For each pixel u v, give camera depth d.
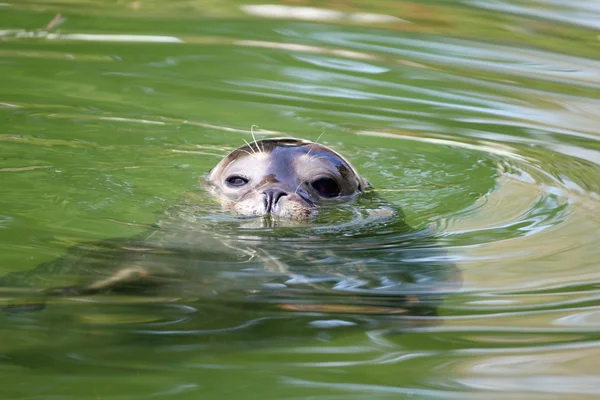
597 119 30.52
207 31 39.69
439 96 32.38
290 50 37.25
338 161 22.89
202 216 20.36
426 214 22.16
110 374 14.30
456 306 17.19
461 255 19.59
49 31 38.56
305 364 14.95
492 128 29.52
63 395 13.63
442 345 15.74
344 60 36.12
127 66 34.62
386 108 31.00
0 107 29.47
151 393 13.81
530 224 21.73
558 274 18.78
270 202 20.06
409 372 14.84
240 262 17.88
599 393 14.29
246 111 30.38
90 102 30.52
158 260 17.78
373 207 22.00
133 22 40.72
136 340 15.20
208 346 15.21
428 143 28.11
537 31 40.78
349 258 18.77
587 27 41.41
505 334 16.19
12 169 24.05
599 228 21.50
